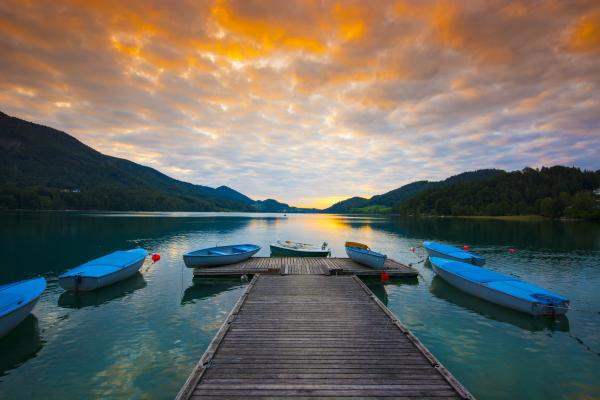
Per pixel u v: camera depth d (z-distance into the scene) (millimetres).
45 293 18859
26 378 9812
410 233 65125
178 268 26469
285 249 32188
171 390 9211
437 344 12477
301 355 9211
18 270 24906
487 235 58656
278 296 15703
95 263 21188
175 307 16625
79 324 14141
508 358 11383
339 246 45625
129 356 11203
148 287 20531
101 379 9758
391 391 7438
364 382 7805
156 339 12625
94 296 18438
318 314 12945
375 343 10086
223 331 10812
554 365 10922
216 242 45312
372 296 15500
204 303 17297
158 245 40281
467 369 10602
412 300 18250
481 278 18812
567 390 9477
